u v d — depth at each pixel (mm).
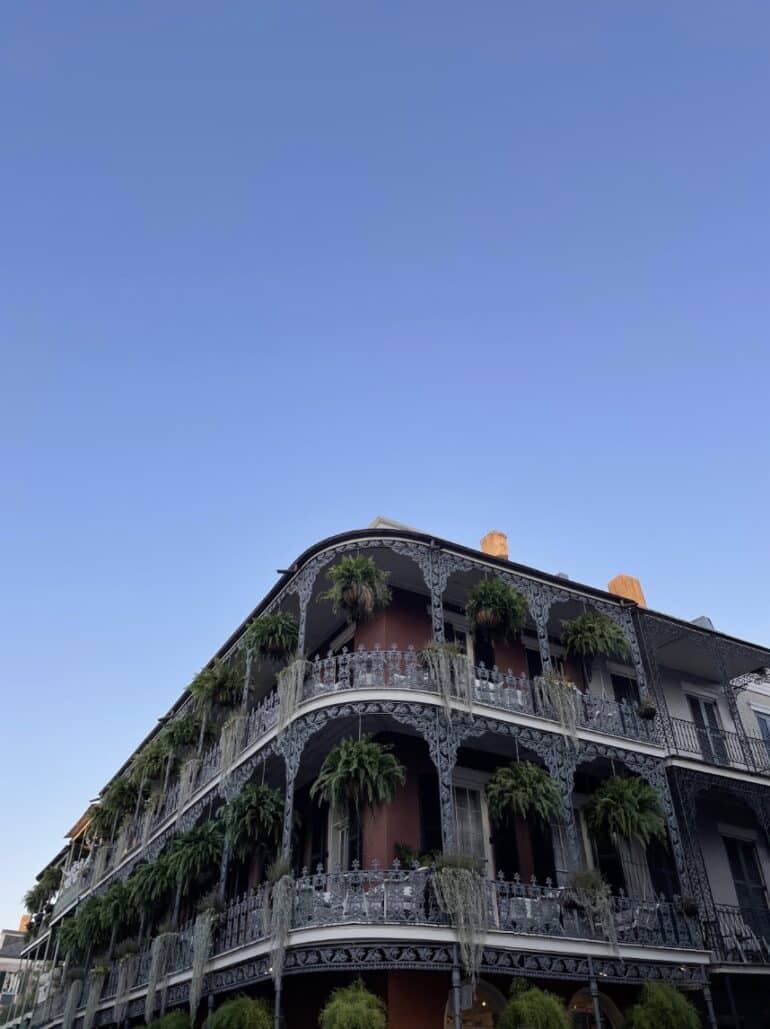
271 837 13234
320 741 14602
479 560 14953
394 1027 11141
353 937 10383
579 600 16172
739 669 19688
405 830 13305
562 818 12977
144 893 16281
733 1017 13773
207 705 17641
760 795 15953
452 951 10406
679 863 13859
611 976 11688
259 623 15695
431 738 12328
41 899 32938
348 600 13938
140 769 20688
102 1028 18922
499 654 16578
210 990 12625
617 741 14414
